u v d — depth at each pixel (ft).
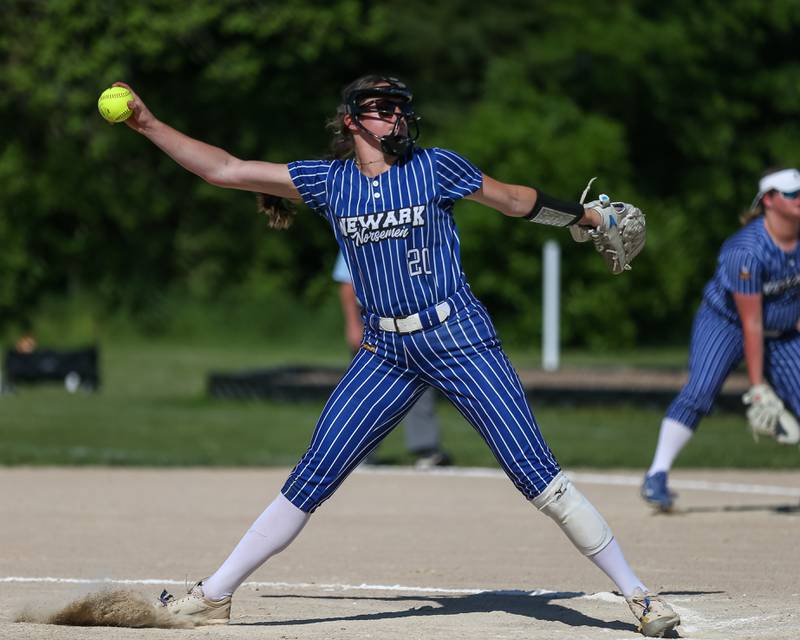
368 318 63.52
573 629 65.67
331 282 388.57
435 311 61.93
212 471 143.13
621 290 346.13
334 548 95.86
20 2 360.69
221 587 65.31
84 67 353.10
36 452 151.64
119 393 233.14
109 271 380.78
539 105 368.48
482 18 404.16
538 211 63.72
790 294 102.83
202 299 379.55
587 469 145.69
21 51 357.20
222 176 63.05
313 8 372.38
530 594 77.05
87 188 371.35
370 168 61.98
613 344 345.92
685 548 94.22
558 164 345.92
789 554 91.71
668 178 415.44
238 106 393.91
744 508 115.55
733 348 106.83
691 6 399.03
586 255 340.59
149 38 355.15
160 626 65.05
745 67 409.28
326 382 215.10
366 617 69.31
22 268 363.56
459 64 404.36
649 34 384.68
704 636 63.98
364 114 61.67
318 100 402.52
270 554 65.36
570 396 197.88
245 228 392.27
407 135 62.44
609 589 79.15
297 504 64.64
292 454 155.22
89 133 366.43
